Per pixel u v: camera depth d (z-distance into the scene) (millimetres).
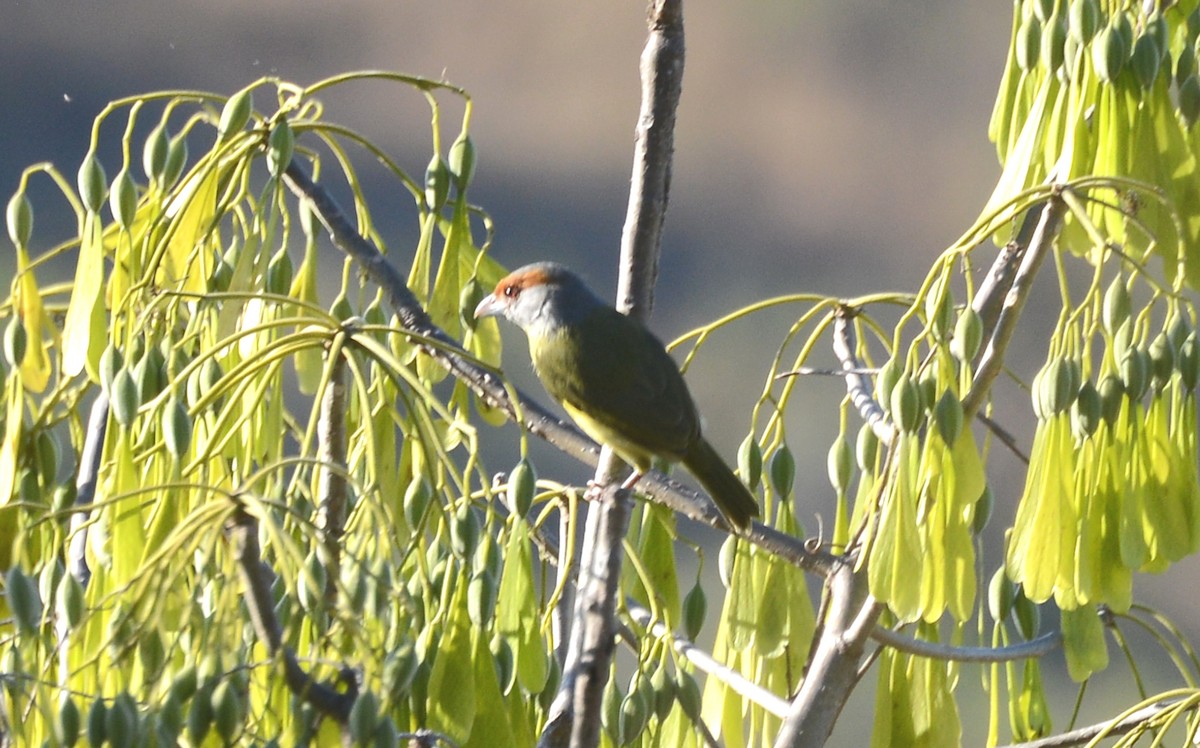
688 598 8438
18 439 7004
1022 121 8516
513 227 32656
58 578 6430
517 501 6895
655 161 7766
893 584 7312
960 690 19828
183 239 7566
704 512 8273
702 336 8461
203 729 5344
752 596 8609
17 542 5895
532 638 6848
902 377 7340
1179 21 8805
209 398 6598
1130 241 7859
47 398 7250
